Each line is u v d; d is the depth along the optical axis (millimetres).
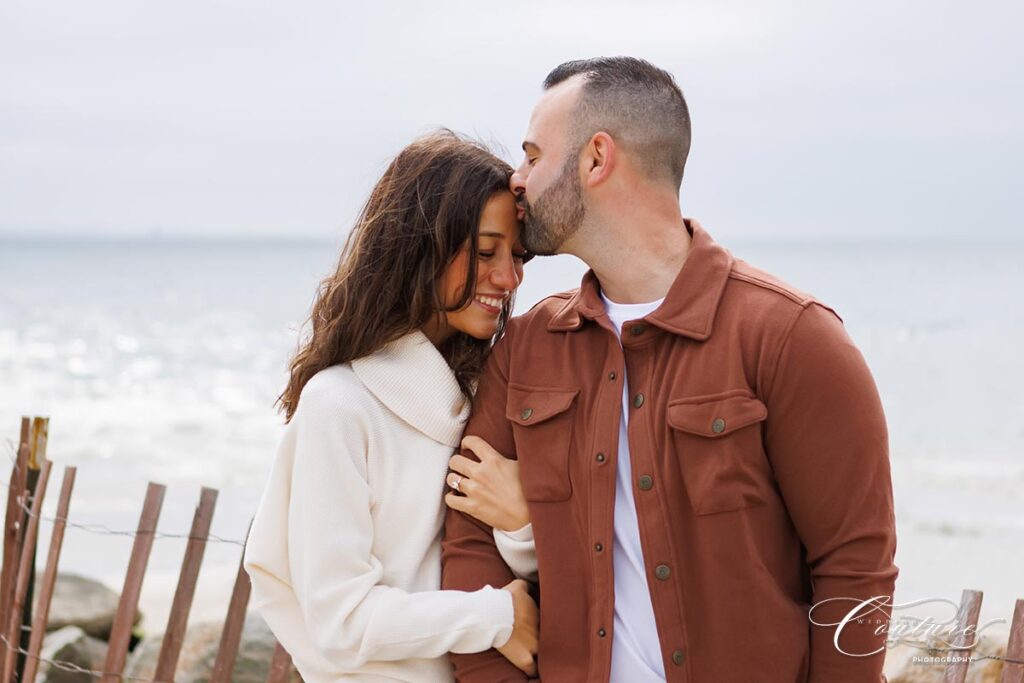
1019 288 51562
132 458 16625
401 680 2402
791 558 2254
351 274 2537
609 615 2271
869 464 2131
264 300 48031
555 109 2395
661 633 2215
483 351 2678
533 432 2424
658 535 2227
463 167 2490
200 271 74938
